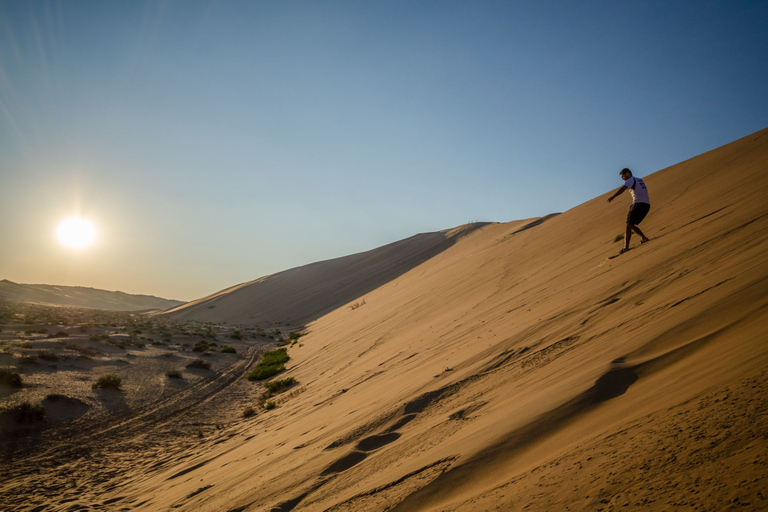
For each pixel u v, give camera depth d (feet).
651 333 11.46
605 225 48.80
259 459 20.92
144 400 58.29
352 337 75.00
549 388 11.23
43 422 45.03
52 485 30.09
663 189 51.57
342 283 278.87
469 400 14.70
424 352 30.60
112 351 94.38
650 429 6.51
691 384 7.49
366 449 14.60
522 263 56.29
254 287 356.38
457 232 274.57
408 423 15.56
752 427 5.09
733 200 26.35
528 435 8.84
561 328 18.02
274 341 161.89
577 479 6.06
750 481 4.14
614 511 4.87
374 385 27.37
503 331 23.72
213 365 93.86
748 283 10.80
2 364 65.00
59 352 82.48
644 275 19.36
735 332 8.78
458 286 65.82
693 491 4.49
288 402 44.78
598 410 8.59
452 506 7.41
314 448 17.47
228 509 14.35
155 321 239.71
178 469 28.40
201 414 52.06
